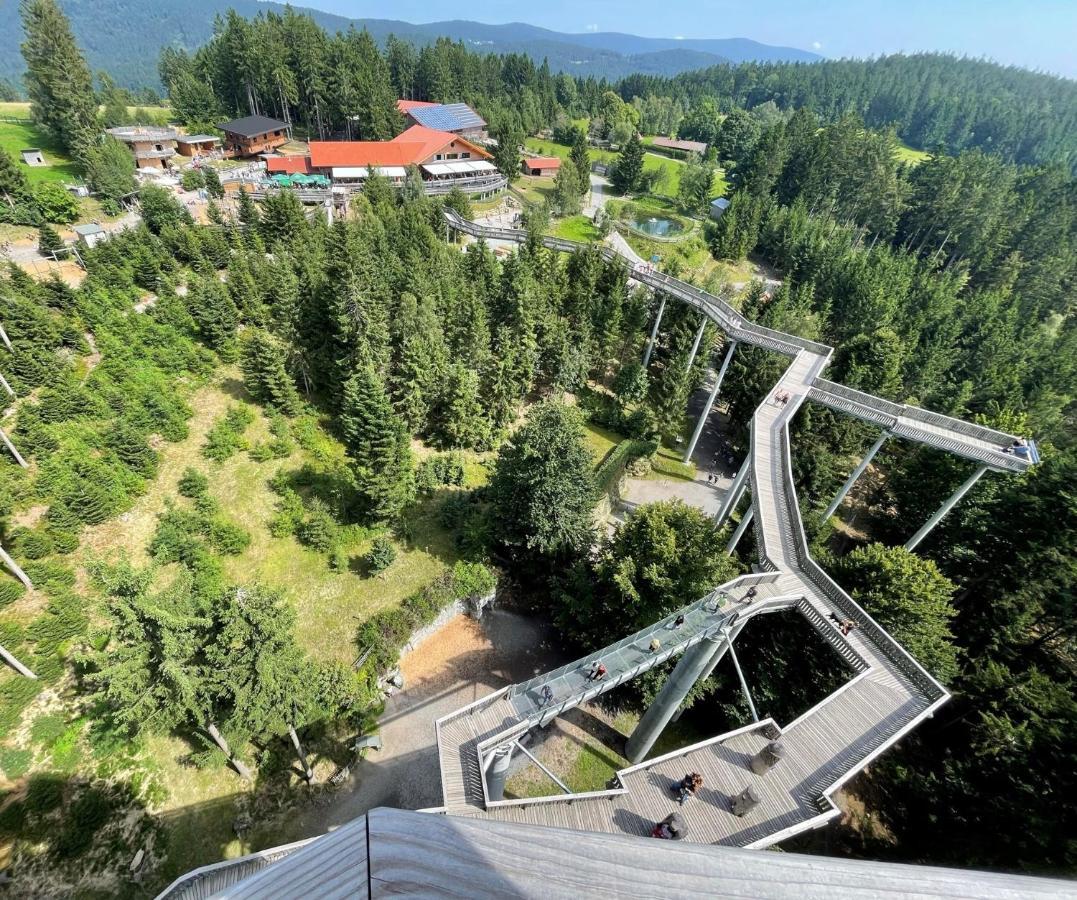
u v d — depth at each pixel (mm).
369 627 36250
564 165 124625
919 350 76500
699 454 67875
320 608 37594
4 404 39125
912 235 125312
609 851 2547
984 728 32531
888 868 2691
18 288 47250
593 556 43500
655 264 104125
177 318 54875
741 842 22031
